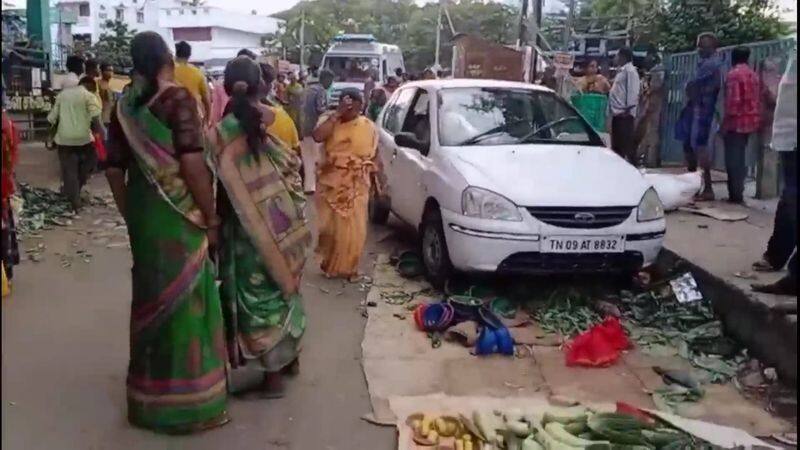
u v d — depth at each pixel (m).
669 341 5.82
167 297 4.15
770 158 9.19
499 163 6.61
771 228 7.95
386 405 4.69
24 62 18.38
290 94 17.81
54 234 8.88
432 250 6.91
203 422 4.30
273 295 4.63
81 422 4.38
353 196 7.06
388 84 17.59
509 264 6.17
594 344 5.47
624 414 4.41
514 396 4.90
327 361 5.38
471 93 7.75
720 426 4.49
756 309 5.49
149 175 4.05
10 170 6.34
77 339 5.63
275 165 4.56
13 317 6.03
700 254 6.82
